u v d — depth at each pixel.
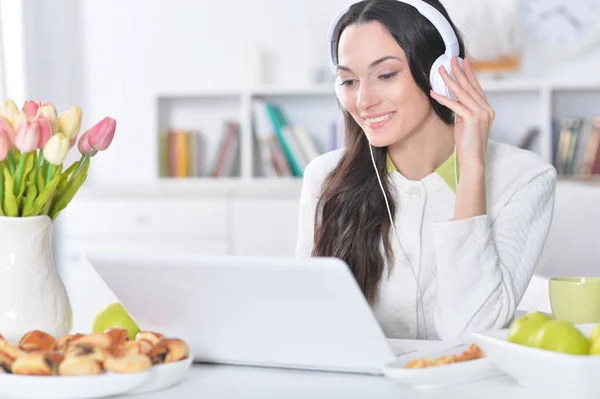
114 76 4.64
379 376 1.08
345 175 1.67
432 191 1.62
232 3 4.57
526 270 1.55
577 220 3.19
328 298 1.00
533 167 1.62
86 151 1.24
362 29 1.49
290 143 4.30
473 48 4.18
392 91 1.49
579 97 4.26
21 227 1.17
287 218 3.98
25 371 0.96
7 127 1.16
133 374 0.97
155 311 1.15
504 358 0.98
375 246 1.63
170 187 4.04
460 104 1.45
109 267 1.10
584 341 0.98
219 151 4.42
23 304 1.16
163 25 4.62
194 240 4.03
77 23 4.64
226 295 1.07
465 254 1.35
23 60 4.18
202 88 4.59
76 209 4.08
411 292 1.61
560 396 0.95
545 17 4.27
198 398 0.98
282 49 4.54
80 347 0.98
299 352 1.10
